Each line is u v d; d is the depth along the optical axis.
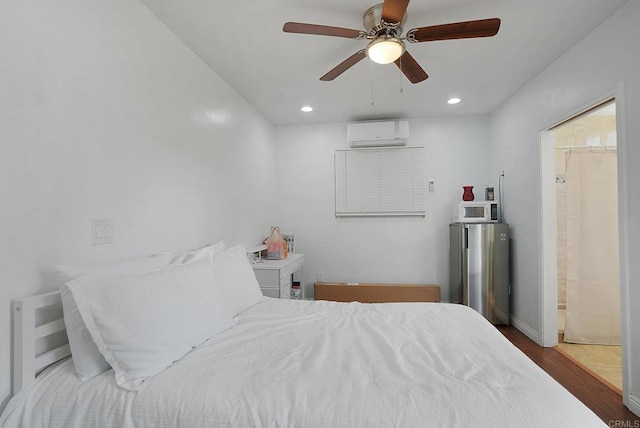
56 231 1.33
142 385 1.13
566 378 2.37
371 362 1.29
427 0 1.87
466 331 1.62
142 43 1.85
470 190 3.81
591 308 3.11
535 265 3.04
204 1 1.84
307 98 3.38
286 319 1.86
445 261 4.07
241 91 3.15
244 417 1.00
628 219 1.92
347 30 1.79
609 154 3.16
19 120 1.19
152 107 1.93
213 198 2.66
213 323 1.56
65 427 1.05
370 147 4.20
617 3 1.91
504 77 2.95
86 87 1.48
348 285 4.00
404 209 4.14
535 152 2.97
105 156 1.58
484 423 0.93
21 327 1.14
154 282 1.36
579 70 2.33
